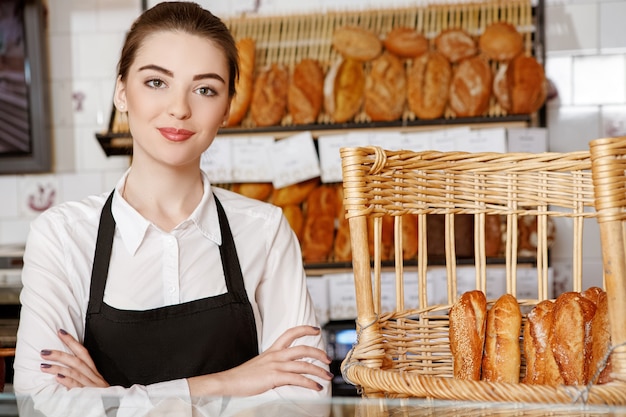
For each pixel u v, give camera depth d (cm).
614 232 107
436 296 311
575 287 135
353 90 323
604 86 350
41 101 364
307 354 148
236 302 152
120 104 155
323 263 316
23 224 371
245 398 86
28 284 146
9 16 362
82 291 149
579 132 352
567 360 117
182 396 87
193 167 153
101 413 80
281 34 344
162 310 146
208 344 148
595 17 350
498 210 138
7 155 366
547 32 352
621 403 96
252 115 328
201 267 152
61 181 371
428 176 136
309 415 79
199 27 144
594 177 109
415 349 134
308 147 319
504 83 321
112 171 370
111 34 369
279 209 166
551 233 315
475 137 312
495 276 310
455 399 99
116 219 149
